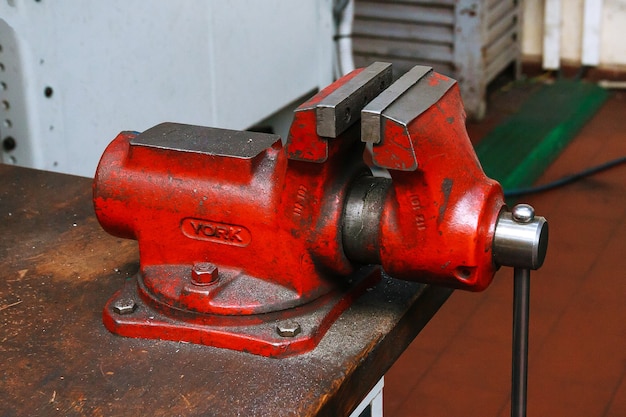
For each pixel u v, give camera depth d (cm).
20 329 104
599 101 412
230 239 102
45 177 146
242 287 102
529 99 415
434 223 93
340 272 102
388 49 396
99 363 98
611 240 288
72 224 130
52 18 159
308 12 239
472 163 96
